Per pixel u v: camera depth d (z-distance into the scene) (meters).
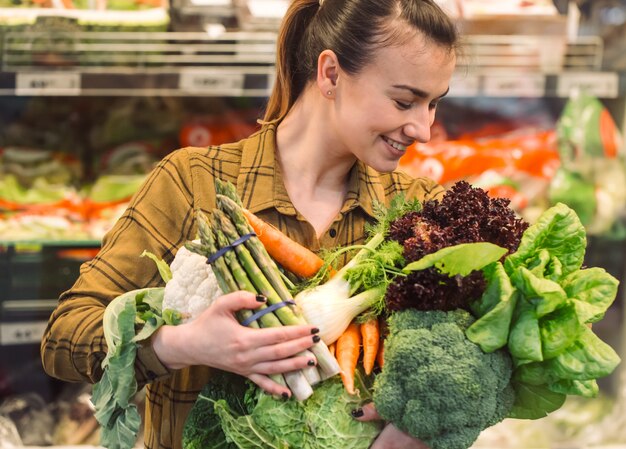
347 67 1.48
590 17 2.86
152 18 2.58
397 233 1.41
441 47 1.45
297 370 1.33
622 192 2.92
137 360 1.40
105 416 1.44
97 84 2.51
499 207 1.41
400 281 1.32
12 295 2.74
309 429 1.33
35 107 2.89
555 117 3.04
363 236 1.65
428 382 1.26
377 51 1.44
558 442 2.77
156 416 1.67
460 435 1.29
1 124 2.87
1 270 2.74
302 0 1.62
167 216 1.62
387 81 1.45
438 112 3.04
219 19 2.68
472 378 1.26
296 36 1.64
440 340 1.28
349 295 1.39
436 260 1.28
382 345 1.40
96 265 1.59
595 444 2.77
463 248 1.27
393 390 1.28
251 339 1.30
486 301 1.32
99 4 2.59
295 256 1.46
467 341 1.29
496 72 2.64
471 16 2.65
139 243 1.61
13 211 2.76
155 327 1.39
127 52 2.55
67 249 2.77
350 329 1.39
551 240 1.39
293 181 1.65
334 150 1.61
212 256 1.35
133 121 2.95
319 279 1.45
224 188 1.44
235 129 2.96
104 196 2.85
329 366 1.33
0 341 2.71
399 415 1.29
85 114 2.94
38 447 2.67
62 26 2.53
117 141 2.94
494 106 3.05
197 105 2.98
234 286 1.35
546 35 2.68
